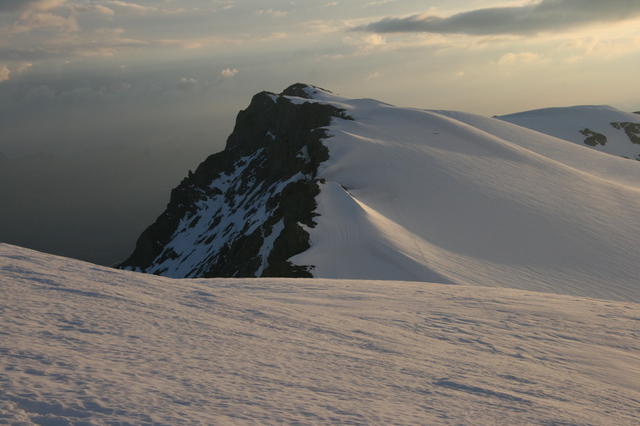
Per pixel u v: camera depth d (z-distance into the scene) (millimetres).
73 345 8852
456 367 11469
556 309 20297
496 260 61406
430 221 70875
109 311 11867
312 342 12109
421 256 55562
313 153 100625
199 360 9141
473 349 13852
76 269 16328
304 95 180000
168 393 7070
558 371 12375
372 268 51906
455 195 79938
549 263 63156
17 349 8117
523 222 73688
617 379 12367
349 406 7727
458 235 67438
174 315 12609
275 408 7152
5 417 5535
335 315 16641
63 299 12305
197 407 6699
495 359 12859
